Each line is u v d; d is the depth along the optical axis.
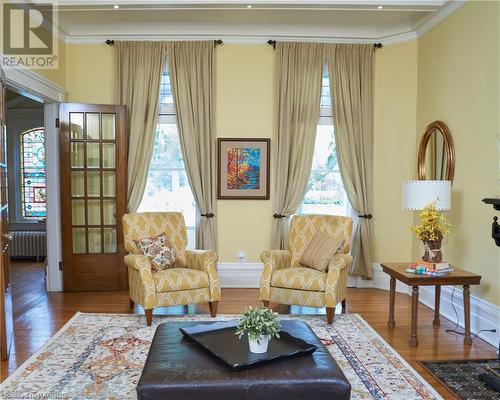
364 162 5.19
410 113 5.07
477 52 3.77
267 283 4.02
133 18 4.87
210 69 5.15
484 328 3.58
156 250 4.09
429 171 4.70
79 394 2.57
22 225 7.42
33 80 4.31
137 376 2.80
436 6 4.32
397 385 2.71
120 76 5.13
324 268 4.01
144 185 5.18
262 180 5.27
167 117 5.30
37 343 3.42
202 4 4.41
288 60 5.14
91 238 5.16
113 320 3.96
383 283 5.24
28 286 5.40
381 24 5.03
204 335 2.43
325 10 4.57
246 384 1.92
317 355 2.20
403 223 5.11
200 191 5.15
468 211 3.91
